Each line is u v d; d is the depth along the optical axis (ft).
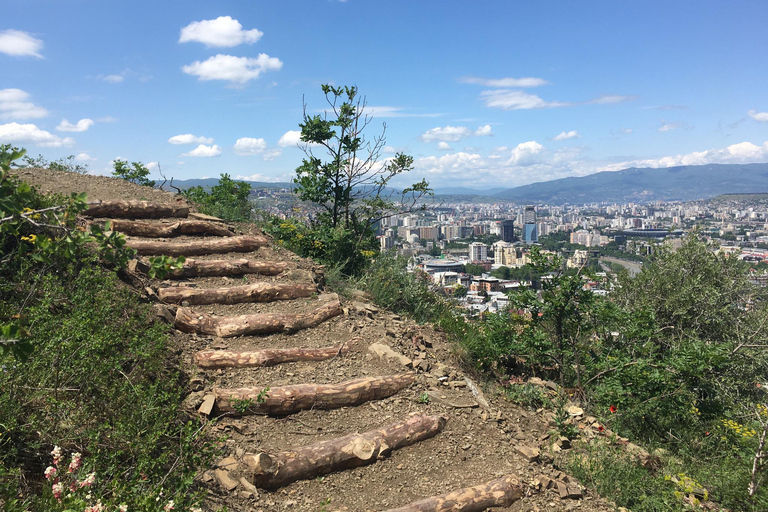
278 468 11.45
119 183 28.14
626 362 19.45
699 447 17.70
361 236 30.01
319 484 11.77
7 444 9.11
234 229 26.03
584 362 21.62
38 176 25.64
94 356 10.94
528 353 21.06
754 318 26.89
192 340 16.19
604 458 14.70
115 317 13.75
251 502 10.75
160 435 10.18
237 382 14.62
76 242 8.64
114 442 9.81
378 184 31.48
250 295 19.83
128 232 22.36
